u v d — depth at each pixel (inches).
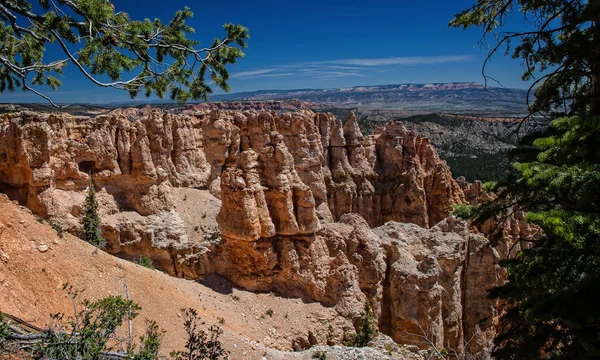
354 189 2037.4
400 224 1445.6
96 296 774.5
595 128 398.6
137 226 1530.5
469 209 564.7
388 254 1332.4
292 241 1159.0
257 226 1106.1
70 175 1492.4
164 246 1513.3
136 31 501.4
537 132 566.3
